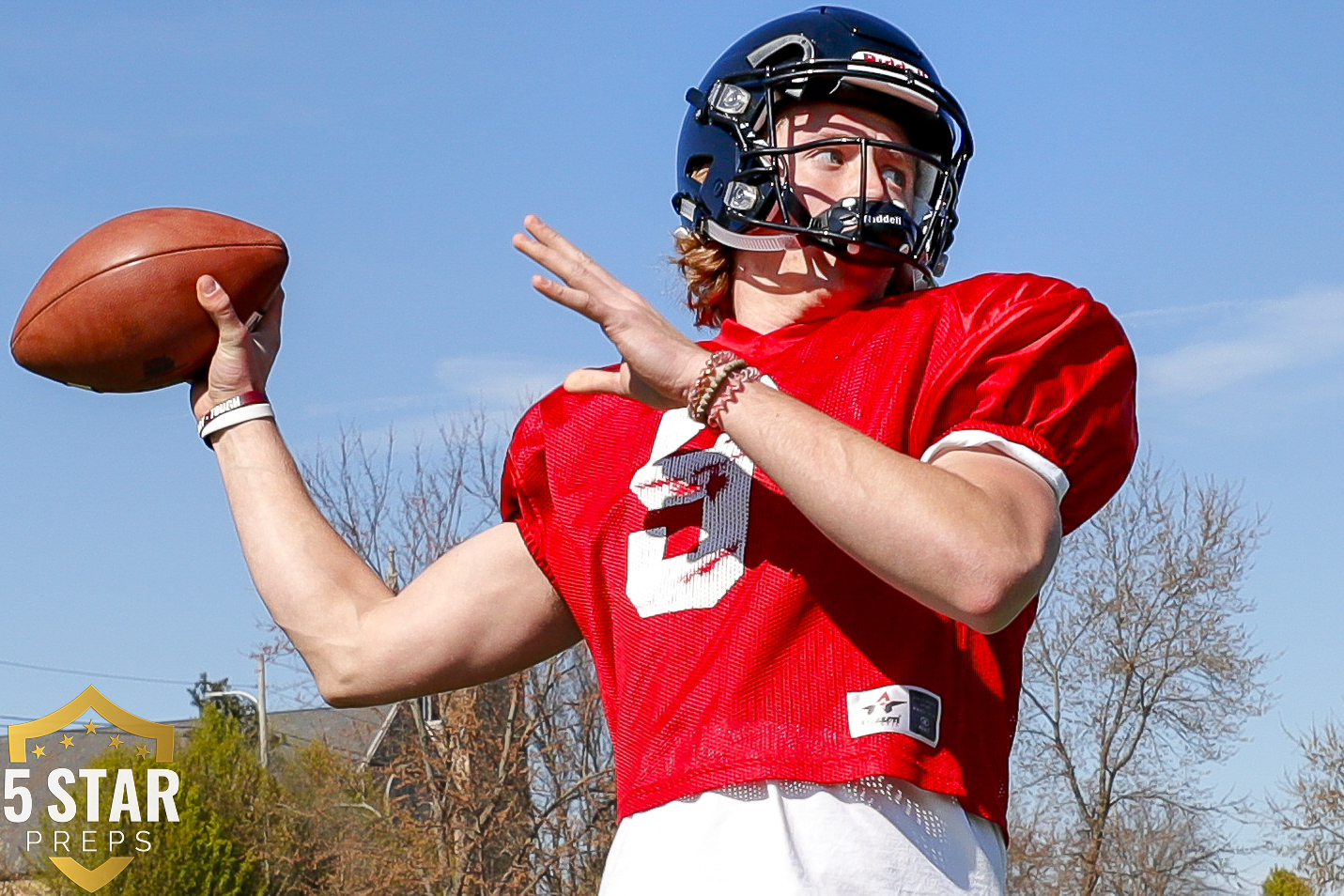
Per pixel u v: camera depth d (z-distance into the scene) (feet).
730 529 6.34
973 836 6.04
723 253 7.54
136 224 8.20
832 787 5.89
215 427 8.11
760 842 5.81
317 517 8.02
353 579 7.85
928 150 7.30
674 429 6.77
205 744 72.49
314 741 70.23
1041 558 5.51
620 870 6.16
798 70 7.05
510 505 7.66
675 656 6.27
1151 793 66.80
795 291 7.20
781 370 6.66
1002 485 5.73
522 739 59.00
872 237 6.96
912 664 6.04
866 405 6.39
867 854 5.77
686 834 5.97
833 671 6.03
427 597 7.59
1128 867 67.10
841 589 6.10
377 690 7.59
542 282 5.96
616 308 5.90
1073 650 67.51
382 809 62.75
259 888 67.26
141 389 8.33
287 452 8.16
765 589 6.15
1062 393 6.27
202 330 8.13
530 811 59.26
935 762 5.97
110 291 8.00
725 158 7.37
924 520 5.36
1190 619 66.64
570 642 7.68
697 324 7.83
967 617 5.40
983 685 6.26
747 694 6.05
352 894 59.62
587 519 6.89
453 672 7.56
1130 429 6.52
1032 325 6.39
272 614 7.88
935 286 7.59
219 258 8.13
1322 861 71.31
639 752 6.31
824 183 7.06
